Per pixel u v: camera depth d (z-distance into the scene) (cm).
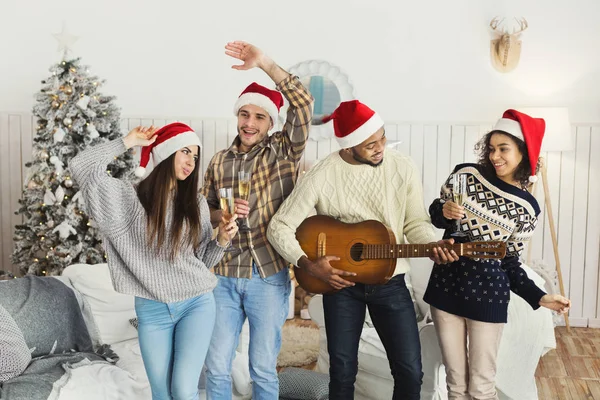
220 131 559
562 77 527
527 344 299
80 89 445
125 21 554
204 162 562
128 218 223
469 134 541
